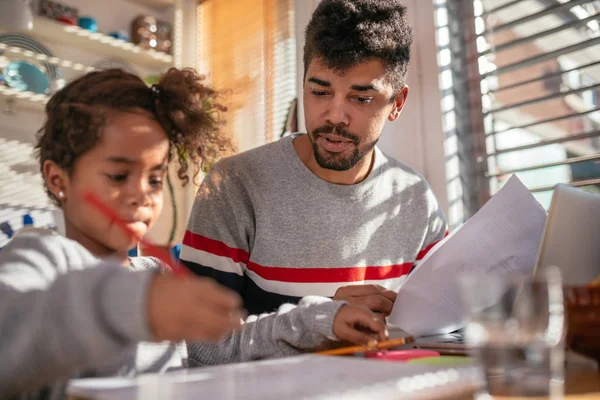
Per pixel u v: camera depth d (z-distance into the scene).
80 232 0.68
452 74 1.63
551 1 1.49
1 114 2.16
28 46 2.21
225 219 1.13
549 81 1.46
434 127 1.61
